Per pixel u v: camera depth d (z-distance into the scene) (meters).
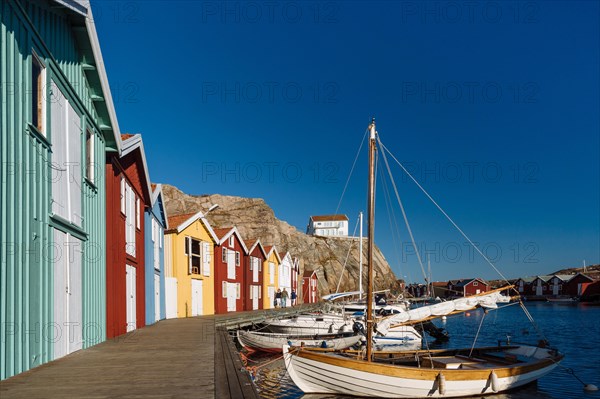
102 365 9.25
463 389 14.75
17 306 8.02
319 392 15.23
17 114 8.15
